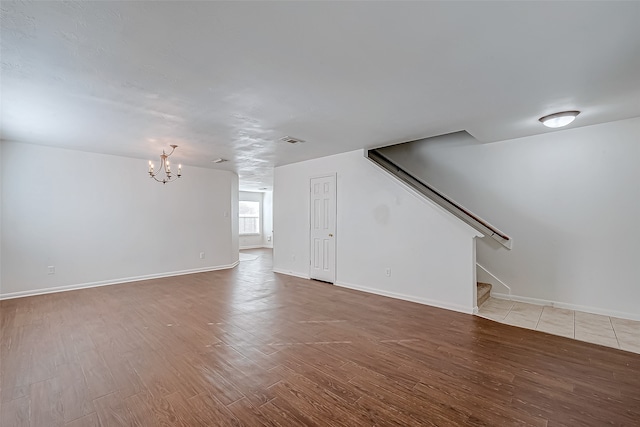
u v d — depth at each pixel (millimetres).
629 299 3418
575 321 3340
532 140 4027
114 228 5141
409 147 5328
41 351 2588
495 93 2566
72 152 4707
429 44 1821
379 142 4258
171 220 5863
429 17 1560
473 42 1803
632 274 3398
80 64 2037
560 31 1688
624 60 2016
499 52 1916
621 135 3430
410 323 3295
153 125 3400
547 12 1521
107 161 5066
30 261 4359
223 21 1584
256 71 2154
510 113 3068
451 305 3795
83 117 3119
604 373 2229
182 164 5957
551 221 3908
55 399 1917
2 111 2941
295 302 4086
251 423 1701
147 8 1473
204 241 6375
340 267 5059
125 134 3785
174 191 5914
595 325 3213
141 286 4973
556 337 2906
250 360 2443
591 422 1704
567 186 3785
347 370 2287
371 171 4617
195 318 3434
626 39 1765
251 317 3477
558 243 3859
